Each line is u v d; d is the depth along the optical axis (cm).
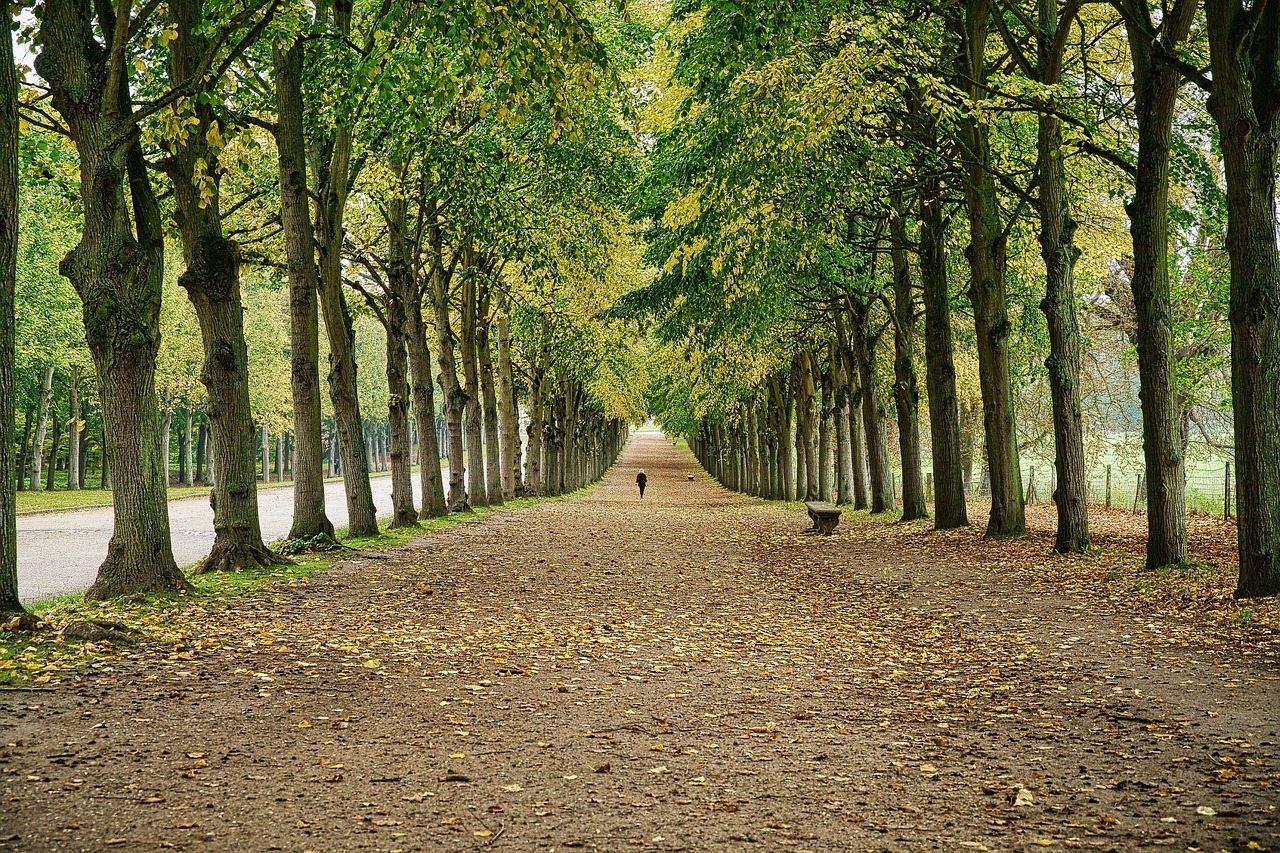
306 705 702
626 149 2278
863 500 3247
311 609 1139
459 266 3150
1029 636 1011
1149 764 579
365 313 2753
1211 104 1062
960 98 1455
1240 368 1049
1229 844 451
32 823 459
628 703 752
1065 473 1614
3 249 842
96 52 1057
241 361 1460
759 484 5072
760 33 1401
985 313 1934
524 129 2145
